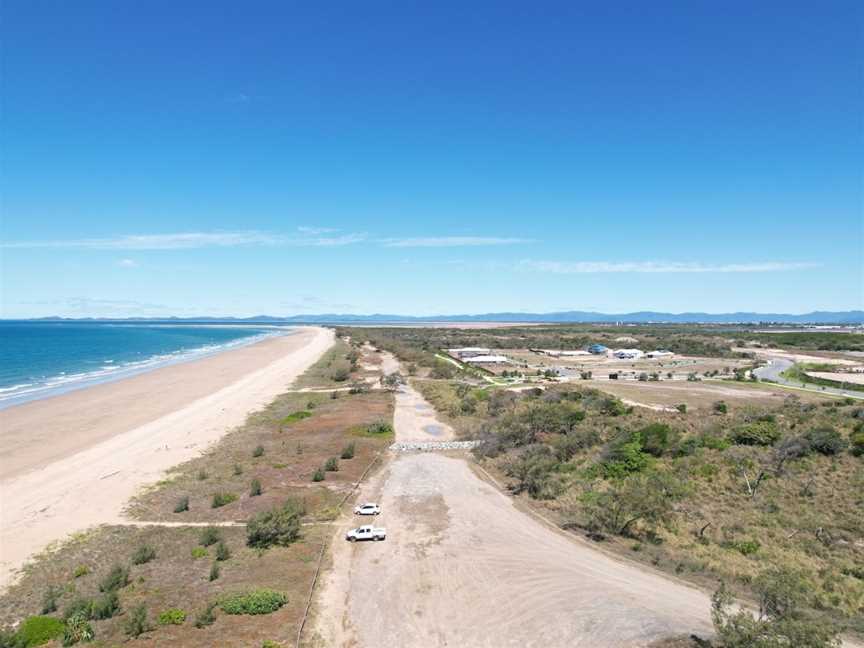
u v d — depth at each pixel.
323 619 28.39
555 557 35.72
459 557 35.72
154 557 35.69
